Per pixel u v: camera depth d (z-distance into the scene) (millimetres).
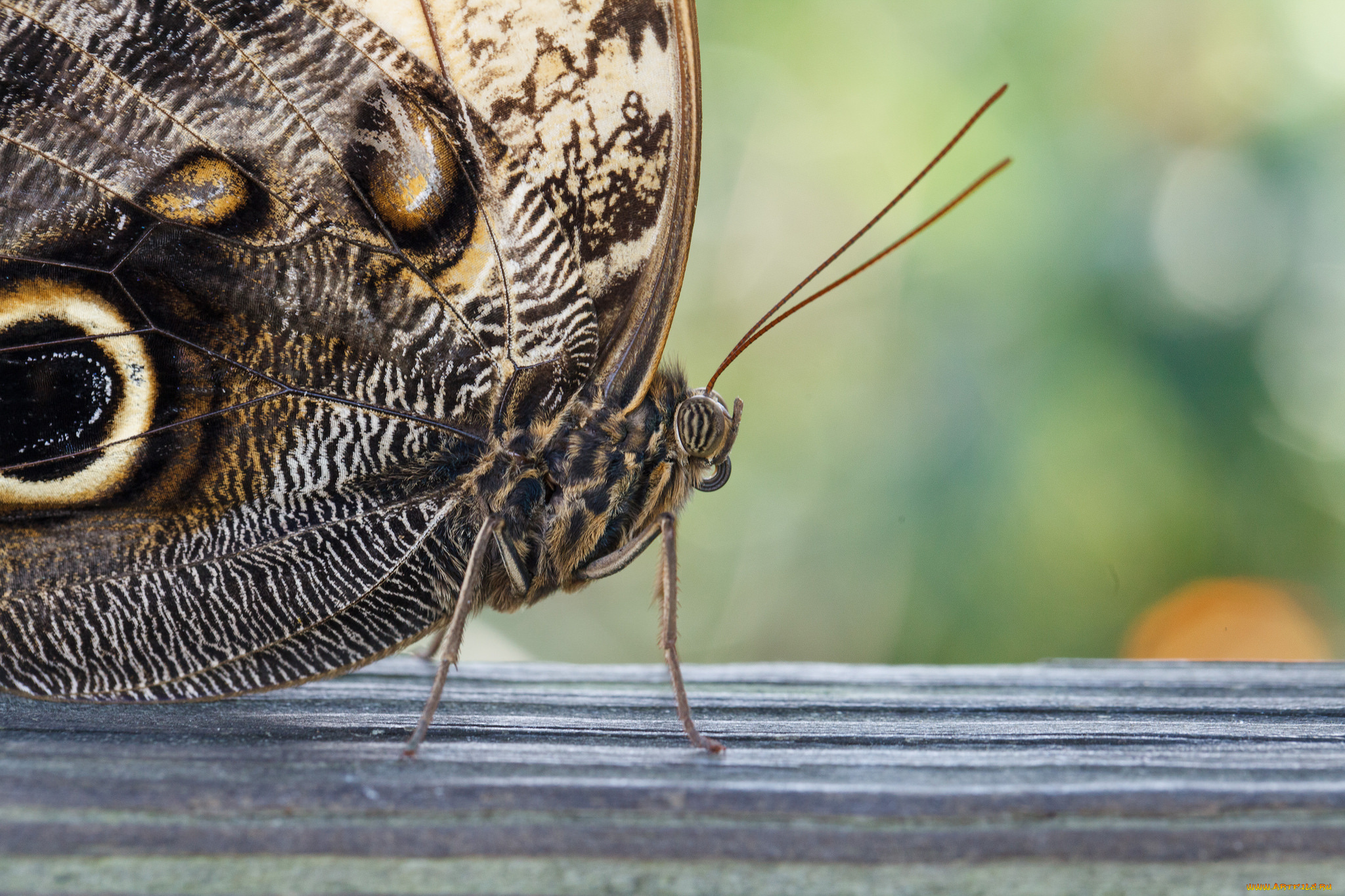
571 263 263
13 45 255
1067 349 313
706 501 385
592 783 243
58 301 259
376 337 262
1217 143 321
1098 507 313
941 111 328
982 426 314
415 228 261
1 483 259
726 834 241
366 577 264
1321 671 273
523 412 264
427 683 270
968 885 240
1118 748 252
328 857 240
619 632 411
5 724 254
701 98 261
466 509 265
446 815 242
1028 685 269
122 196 258
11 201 257
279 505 263
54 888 239
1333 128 316
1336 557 312
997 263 318
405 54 258
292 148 259
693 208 262
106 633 260
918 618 318
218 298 260
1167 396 312
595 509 266
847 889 240
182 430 261
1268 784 245
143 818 241
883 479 320
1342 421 312
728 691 267
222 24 257
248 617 262
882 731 255
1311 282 313
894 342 331
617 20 259
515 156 261
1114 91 323
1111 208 317
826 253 379
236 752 249
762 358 385
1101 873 241
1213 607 313
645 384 265
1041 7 324
